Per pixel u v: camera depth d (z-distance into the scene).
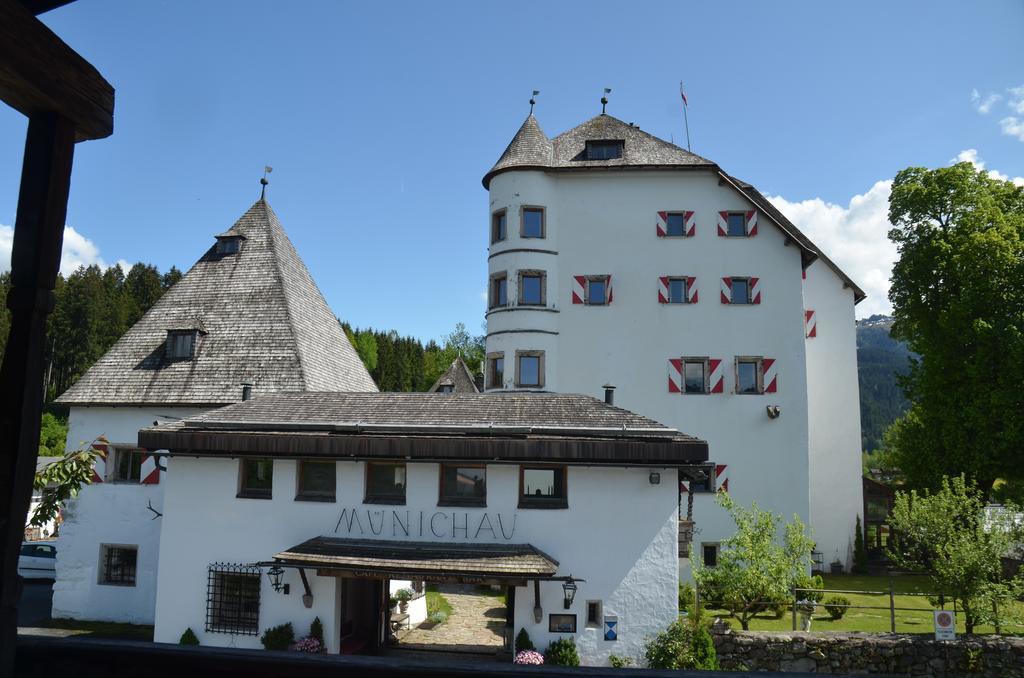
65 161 2.97
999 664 14.48
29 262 2.84
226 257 24.42
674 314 27.38
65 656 2.63
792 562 16.81
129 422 20.50
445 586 26.00
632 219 27.98
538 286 27.53
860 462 30.44
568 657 13.30
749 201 27.69
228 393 20.39
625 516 14.09
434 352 95.62
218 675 2.53
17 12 2.64
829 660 14.65
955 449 26.62
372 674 2.41
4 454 2.74
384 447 14.33
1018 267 25.20
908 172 29.98
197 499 14.99
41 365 2.86
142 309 71.69
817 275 31.81
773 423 26.52
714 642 14.83
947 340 27.02
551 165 28.25
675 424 26.72
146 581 19.47
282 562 13.39
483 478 14.61
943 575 15.56
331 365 23.92
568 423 14.91
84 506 19.95
